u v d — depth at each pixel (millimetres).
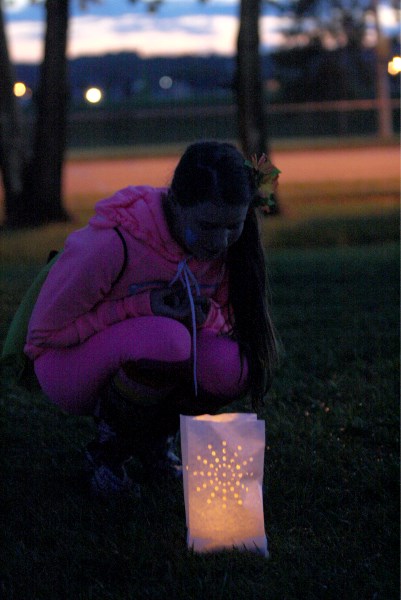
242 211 2959
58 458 3977
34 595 2836
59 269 3234
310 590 2791
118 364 3248
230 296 3365
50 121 15859
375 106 37406
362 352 5496
